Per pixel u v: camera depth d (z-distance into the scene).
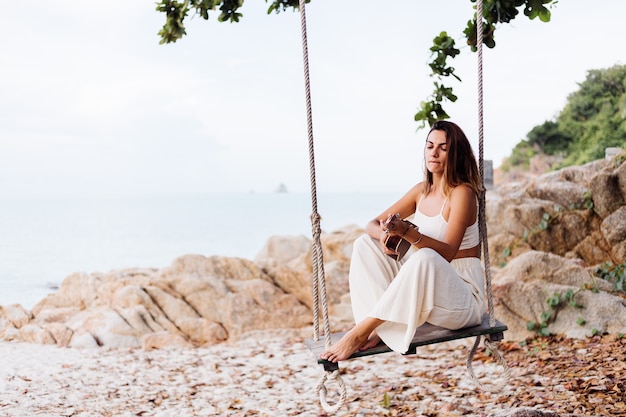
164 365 7.03
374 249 3.89
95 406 5.61
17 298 17.16
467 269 3.91
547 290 6.86
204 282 9.01
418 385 5.72
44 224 46.66
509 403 4.93
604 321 6.48
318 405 5.45
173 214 60.06
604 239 8.28
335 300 9.41
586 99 20.11
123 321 8.23
